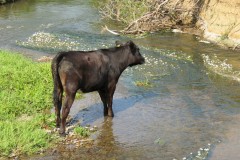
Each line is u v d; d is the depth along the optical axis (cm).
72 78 966
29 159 872
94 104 1206
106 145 953
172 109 1180
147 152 924
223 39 1903
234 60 1669
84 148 934
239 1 1927
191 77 1480
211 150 933
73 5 3058
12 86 1225
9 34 2197
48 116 1070
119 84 1391
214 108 1188
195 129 1048
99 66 1031
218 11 2044
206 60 1670
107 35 2166
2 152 882
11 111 1078
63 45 1955
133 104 1214
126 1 2391
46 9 2911
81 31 2261
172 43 1967
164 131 1036
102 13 2641
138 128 1052
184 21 2269
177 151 930
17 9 2925
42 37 2100
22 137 925
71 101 980
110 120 1098
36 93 1186
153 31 2183
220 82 1424
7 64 1441
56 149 922
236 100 1254
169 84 1404
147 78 1463
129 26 2194
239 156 902
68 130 1021
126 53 1104
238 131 1036
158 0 2244
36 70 1359
